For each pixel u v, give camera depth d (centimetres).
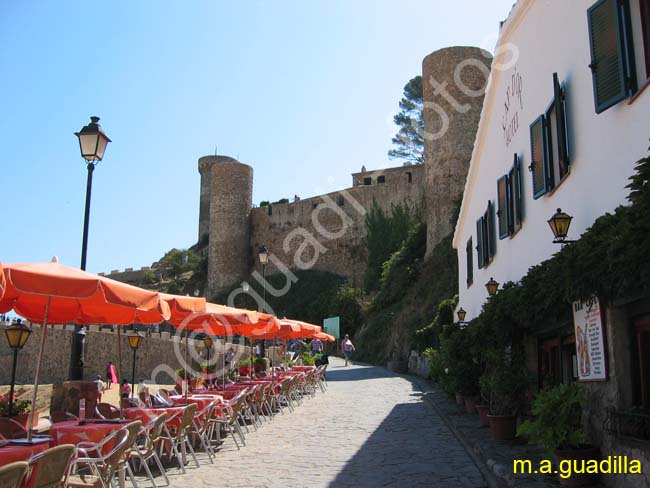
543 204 988
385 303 4169
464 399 1383
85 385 1005
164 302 783
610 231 566
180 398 1098
